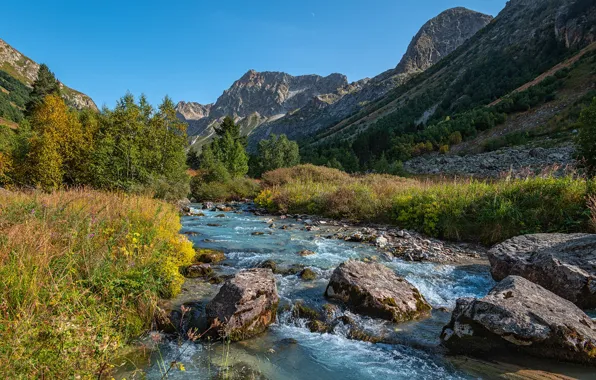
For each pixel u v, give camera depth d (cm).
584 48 8262
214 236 1144
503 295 462
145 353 425
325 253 927
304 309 553
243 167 4266
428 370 401
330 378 387
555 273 589
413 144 6712
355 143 7456
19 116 8206
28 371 287
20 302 377
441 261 856
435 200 1233
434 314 556
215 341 462
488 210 1062
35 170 1827
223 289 507
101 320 389
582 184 1015
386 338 473
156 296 532
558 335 394
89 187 1647
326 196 1728
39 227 559
